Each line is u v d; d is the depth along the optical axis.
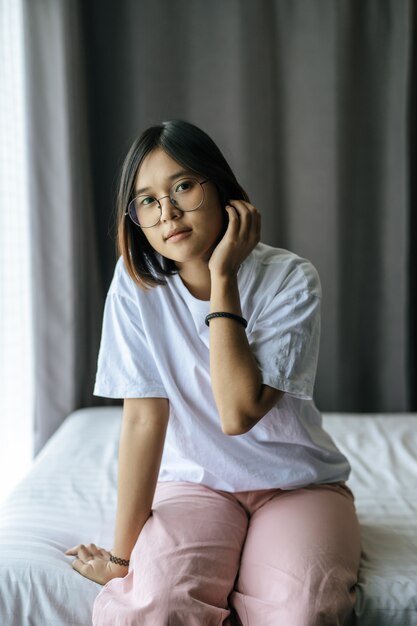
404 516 1.39
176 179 1.09
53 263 2.37
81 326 2.43
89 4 2.46
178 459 1.29
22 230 2.37
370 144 2.48
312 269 1.19
